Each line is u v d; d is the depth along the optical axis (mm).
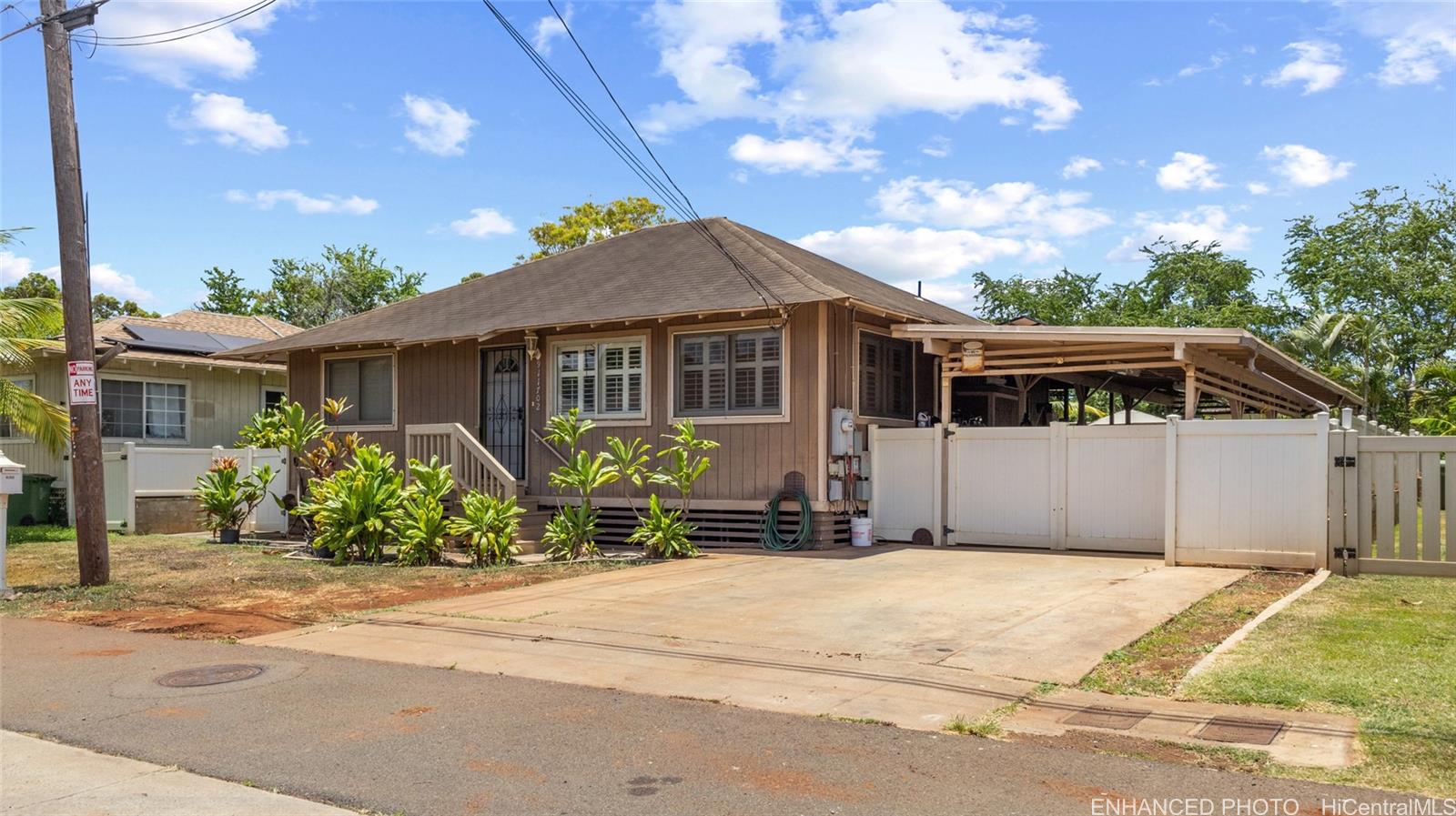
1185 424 11758
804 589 10469
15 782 4941
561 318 15648
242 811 4523
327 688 6684
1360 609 8453
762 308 13930
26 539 17031
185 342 22406
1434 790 4453
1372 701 5711
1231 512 11492
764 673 6836
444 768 5035
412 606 9828
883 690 6352
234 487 16734
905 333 14570
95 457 11453
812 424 14336
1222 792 4484
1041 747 5195
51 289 33938
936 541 14492
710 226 18516
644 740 5434
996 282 41000
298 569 12633
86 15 11062
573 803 4527
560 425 13844
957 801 4457
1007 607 9086
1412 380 35156
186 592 10812
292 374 20031
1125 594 9656
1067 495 13602
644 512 15664
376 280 44781
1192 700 5918
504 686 6652
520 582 11320
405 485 16688
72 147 11273
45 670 7316
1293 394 19719
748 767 4969
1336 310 35562
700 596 10094
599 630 8398
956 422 19172
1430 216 36375
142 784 4895
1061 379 18531
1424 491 10281
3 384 17031
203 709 6215
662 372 15609
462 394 17609
